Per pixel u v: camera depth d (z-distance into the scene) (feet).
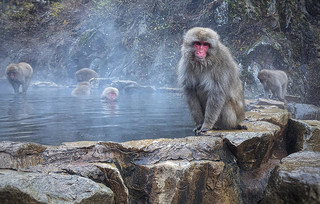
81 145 9.07
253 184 10.75
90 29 53.31
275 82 32.78
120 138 12.44
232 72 12.40
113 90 26.68
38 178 7.31
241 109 12.97
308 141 12.66
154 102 25.41
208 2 46.19
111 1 53.93
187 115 18.38
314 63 43.52
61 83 52.26
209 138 10.10
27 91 37.37
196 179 9.23
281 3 44.73
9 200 6.75
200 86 12.52
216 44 11.69
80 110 20.45
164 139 9.86
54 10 59.11
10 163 8.01
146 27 48.65
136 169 9.12
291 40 44.32
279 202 8.01
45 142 11.68
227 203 9.77
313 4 47.96
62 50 54.19
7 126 14.82
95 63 50.29
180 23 47.06
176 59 44.45
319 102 40.16
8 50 56.24
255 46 40.06
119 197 8.63
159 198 8.85
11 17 58.90
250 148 10.63
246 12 42.52
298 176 7.75
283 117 14.30
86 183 7.59
